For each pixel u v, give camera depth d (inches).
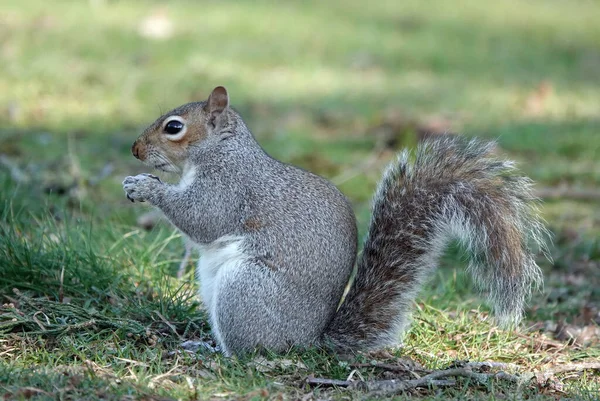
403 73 1058.1
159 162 394.6
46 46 957.8
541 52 1234.6
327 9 1318.9
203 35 1091.9
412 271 377.4
